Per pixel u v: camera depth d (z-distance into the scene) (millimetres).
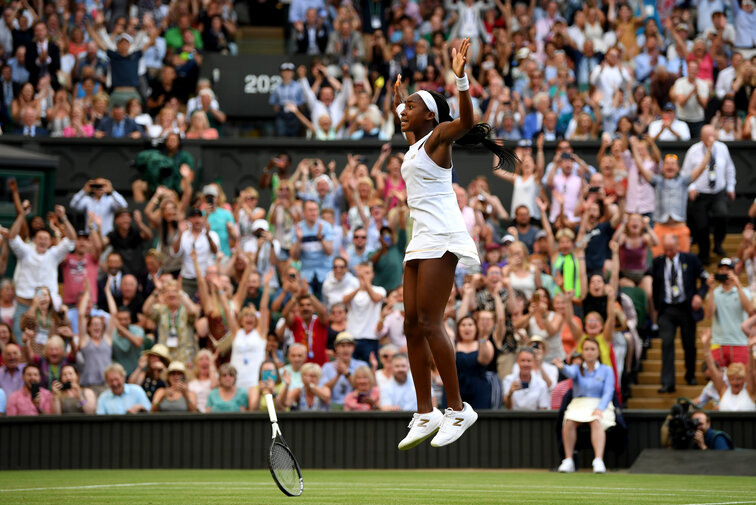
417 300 10195
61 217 25047
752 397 20922
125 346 22641
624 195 27734
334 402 21516
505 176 29281
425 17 36938
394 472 19266
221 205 27719
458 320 22406
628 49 34969
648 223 26688
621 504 10930
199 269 23984
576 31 34625
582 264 24312
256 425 20656
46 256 24734
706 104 31422
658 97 31766
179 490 13203
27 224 27156
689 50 34500
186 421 20625
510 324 22500
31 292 24531
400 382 21531
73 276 25219
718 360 23453
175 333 23078
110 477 17047
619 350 22516
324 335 23297
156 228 27906
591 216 25734
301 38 35719
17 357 21547
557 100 31875
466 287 22656
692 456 18781
